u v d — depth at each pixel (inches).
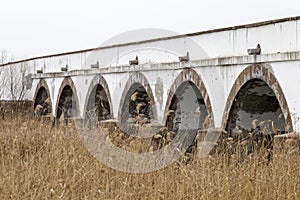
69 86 980.6
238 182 356.2
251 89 530.6
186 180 357.7
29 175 362.3
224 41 558.9
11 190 344.2
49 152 440.1
